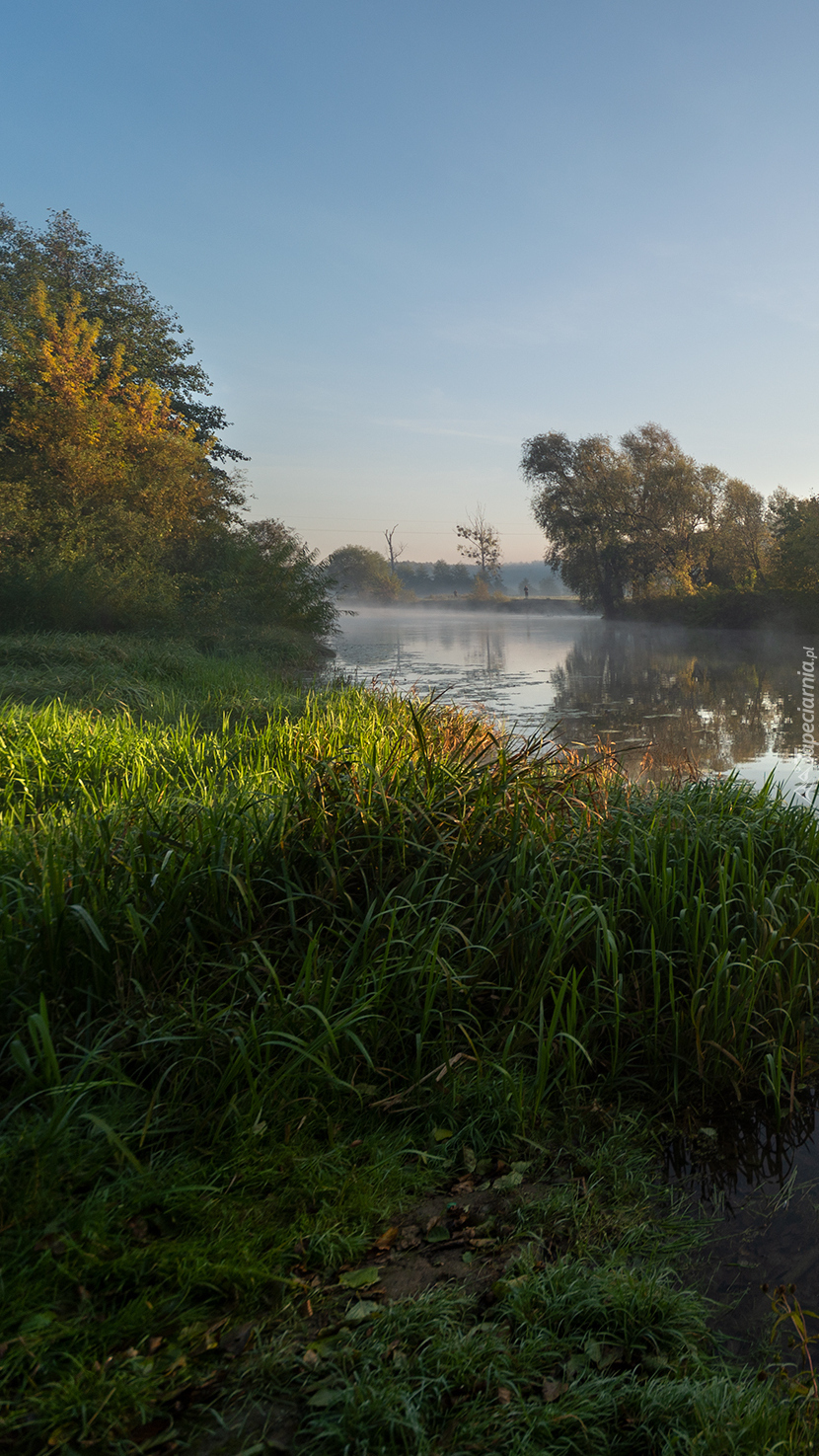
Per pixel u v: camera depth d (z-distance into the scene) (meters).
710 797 4.54
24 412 21.22
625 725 11.17
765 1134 2.77
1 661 11.18
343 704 8.34
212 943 3.03
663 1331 1.85
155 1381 1.64
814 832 4.13
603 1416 1.63
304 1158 2.34
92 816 3.68
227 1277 1.92
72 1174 2.12
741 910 3.46
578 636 35.66
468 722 6.85
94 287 28.38
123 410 24.20
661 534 44.59
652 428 44.25
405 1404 1.59
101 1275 1.88
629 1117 2.73
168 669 11.83
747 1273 2.12
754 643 28.86
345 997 2.85
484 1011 3.17
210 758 5.60
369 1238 2.15
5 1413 1.56
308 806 3.60
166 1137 2.38
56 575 16.30
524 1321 1.85
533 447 47.31
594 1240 2.19
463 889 3.43
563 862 3.64
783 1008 3.17
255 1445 1.54
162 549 21.27
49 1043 2.27
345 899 3.26
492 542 93.12
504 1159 2.53
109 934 2.84
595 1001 3.04
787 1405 1.64
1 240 27.00
